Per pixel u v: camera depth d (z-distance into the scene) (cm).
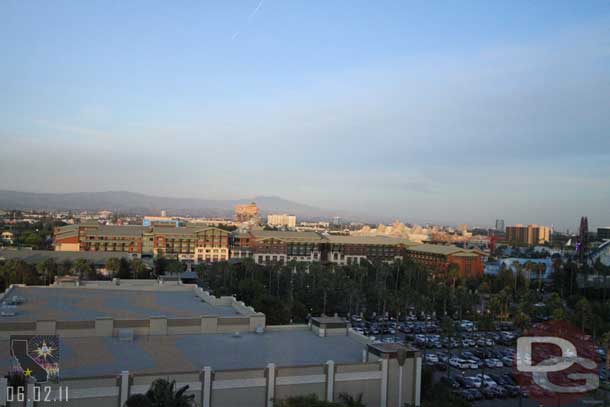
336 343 6419
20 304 7744
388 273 19988
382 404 5238
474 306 15300
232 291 13638
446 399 6219
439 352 11012
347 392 5119
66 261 17775
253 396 4753
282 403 4512
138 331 6266
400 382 5341
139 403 3606
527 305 13300
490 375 9175
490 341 12188
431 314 14700
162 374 4469
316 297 14750
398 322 14162
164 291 9775
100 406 4238
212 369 4912
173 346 5872
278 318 10450
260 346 6075
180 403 3688
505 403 7881
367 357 5606
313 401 4438
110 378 4303
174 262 19438
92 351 5462
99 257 19925
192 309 7969
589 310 11881
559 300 15238
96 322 6069
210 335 6494
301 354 5816
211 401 4609
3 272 14125
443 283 18662
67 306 7725
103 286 10019
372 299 15438
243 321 6838
